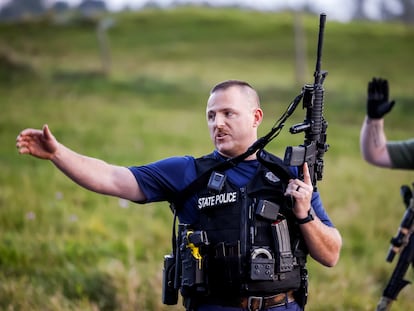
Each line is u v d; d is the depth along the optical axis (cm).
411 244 877
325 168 2477
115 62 6125
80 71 5416
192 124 3588
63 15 8200
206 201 648
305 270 665
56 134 3089
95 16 8112
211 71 5716
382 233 1733
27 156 2556
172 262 691
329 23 8100
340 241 662
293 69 5875
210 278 638
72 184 2048
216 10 8950
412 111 4394
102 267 1280
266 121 3812
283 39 7094
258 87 4834
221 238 636
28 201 1792
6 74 5259
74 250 1414
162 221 1717
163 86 4947
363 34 7481
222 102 658
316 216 653
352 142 3241
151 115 3869
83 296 1163
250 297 635
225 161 657
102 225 1634
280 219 642
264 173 651
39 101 4291
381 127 969
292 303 656
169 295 693
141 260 1427
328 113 4234
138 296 1149
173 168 668
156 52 6619
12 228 1579
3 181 2066
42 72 5359
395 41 7212
